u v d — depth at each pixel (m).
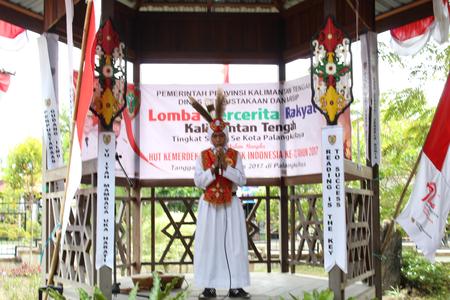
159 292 2.88
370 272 4.81
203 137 6.07
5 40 5.44
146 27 6.14
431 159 4.70
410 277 7.47
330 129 3.79
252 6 6.10
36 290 6.96
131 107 5.95
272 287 5.00
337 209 3.73
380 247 5.00
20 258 10.07
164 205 6.07
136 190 5.96
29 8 5.33
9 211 12.39
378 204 5.04
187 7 6.09
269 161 6.06
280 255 6.05
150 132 6.04
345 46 3.85
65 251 4.39
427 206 4.68
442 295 7.30
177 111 6.08
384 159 10.85
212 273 4.32
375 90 5.23
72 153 3.10
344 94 3.83
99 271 3.68
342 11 5.59
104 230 3.70
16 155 12.19
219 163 4.37
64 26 5.19
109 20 3.87
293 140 5.96
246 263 4.39
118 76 3.88
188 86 6.11
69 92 3.65
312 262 5.73
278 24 6.21
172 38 6.16
